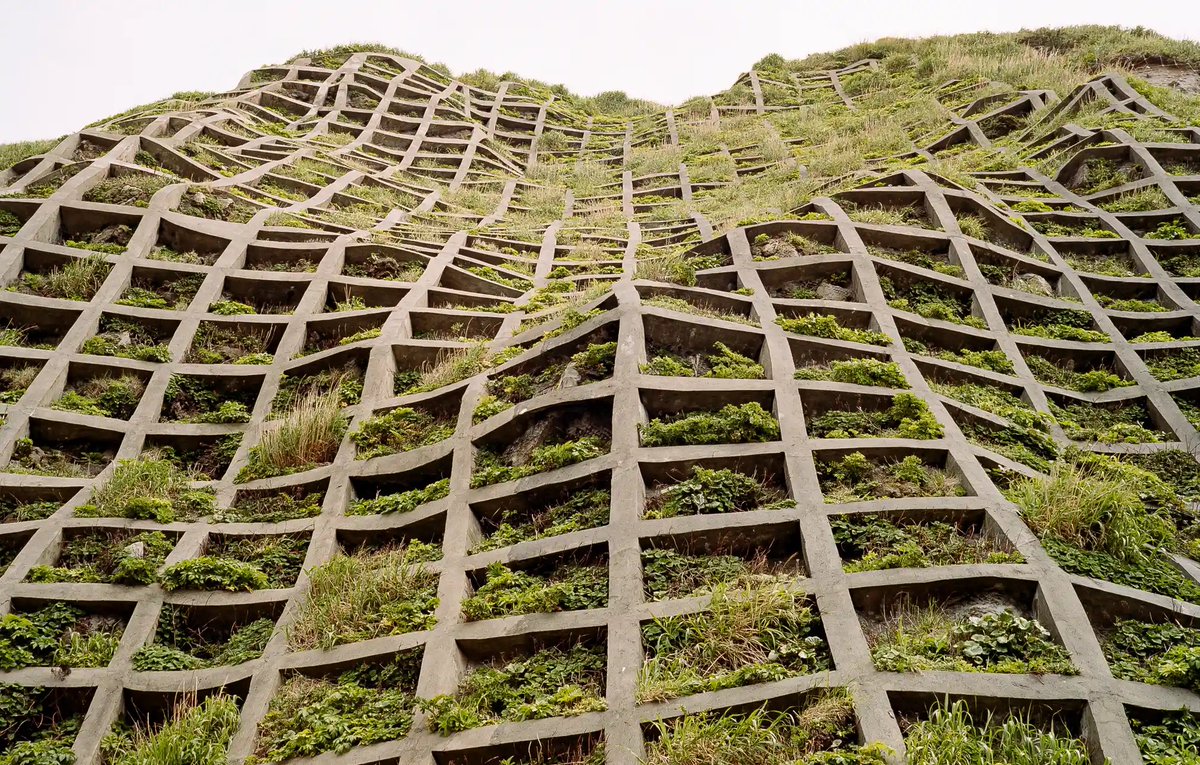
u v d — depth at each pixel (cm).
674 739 514
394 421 834
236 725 589
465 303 1041
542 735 539
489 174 1689
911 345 870
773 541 655
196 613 677
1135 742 488
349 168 1502
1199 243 999
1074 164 1214
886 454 714
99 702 609
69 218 1060
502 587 654
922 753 482
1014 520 640
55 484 768
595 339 845
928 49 2180
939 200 1059
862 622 590
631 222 1376
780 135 1816
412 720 571
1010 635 557
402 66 2064
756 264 963
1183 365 857
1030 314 935
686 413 766
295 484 787
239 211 1168
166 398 877
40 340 927
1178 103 1361
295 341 950
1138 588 593
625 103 2394
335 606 657
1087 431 783
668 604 604
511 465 768
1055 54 1836
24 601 667
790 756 502
